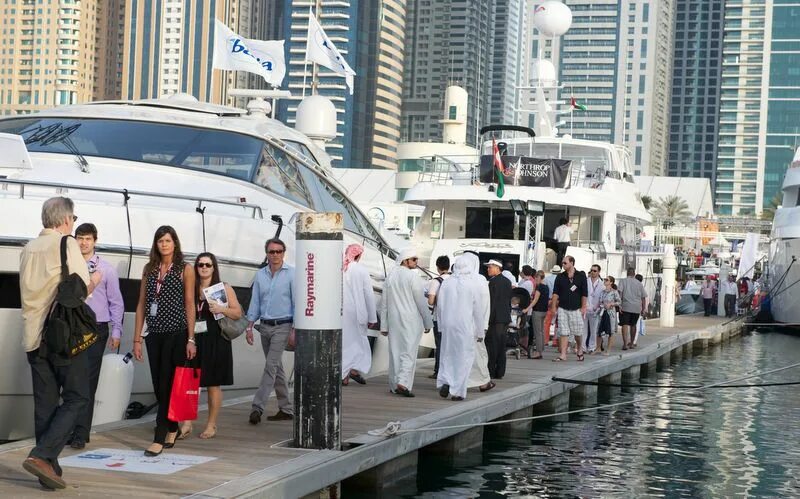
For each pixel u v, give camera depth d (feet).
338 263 32.86
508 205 104.42
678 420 57.31
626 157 122.52
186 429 34.17
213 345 32.71
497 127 111.65
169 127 50.83
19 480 27.43
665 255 123.65
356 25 652.89
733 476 41.91
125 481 27.61
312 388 32.86
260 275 37.42
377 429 37.06
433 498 35.42
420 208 195.62
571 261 70.08
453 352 47.09
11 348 38.75
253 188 49.32
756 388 74.33
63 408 26.66
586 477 40.50
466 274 47.29
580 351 70.59
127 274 41.68
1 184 43.83
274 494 27.43
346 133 641.81
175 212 43.19
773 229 150.00
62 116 51.26
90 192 45.73
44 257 26.48
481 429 45.73
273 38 623.36
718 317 154.30
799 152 141.69
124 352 41.86
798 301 136.26
